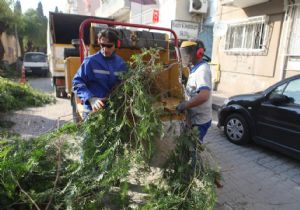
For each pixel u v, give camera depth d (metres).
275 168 4.37
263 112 4.86
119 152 2.64
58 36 10.29
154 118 2.60
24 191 2.46
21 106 7.89
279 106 4.58
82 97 2.95
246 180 3.93
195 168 2.48
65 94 9.94
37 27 32.28
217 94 10.66
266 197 3.50
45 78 18.48
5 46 25.27
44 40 34.91
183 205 2.29
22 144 2.89
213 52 12.04
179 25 10.21
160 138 2.63
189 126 2.83
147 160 2.57
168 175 2.63
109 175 2.43
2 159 2.68
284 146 4.53
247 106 5.18
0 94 7.34
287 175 4.13
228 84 11.20
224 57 11.34
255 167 4.38
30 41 34.69
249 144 5.46
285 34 8.57
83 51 4.40
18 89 8.55
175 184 2.47
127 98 2.78
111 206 2.64
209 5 13.15
